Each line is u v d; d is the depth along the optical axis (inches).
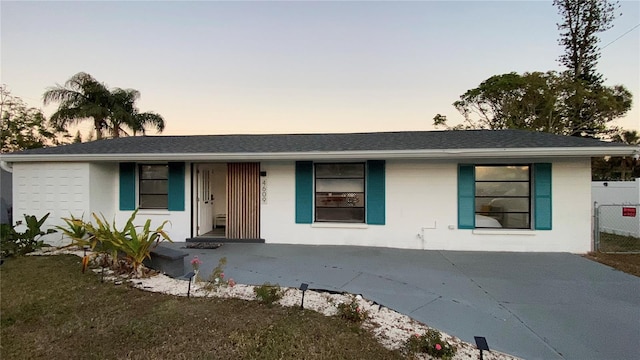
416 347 120.3
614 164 1079.0
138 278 201.0
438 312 156.6
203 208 359.9
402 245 306.0
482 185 301.4
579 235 283.9
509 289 189.8
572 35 848.3
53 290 179.0
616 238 384.5
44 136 790.5
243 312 151.9
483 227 300.2
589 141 282.2
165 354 115.6
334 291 183.5
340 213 322.3
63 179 312.8
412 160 304.8
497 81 880.3
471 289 189.5
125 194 344.8
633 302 170.4
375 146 300.5
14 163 318.0
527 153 259.1
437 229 301.6
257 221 330.0
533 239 288.8
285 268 232.8
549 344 127.1
